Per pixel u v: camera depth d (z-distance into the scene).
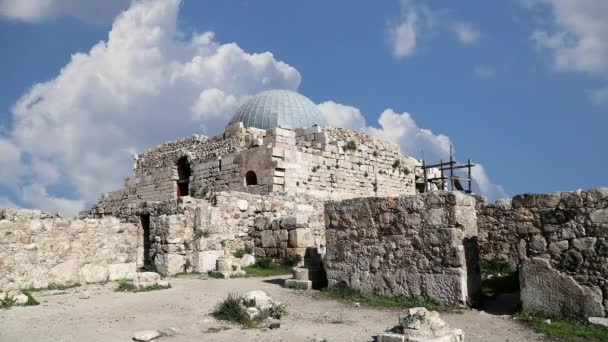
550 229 11.87
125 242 19.52
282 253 23.05
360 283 15.23
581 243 11.40
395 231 14.62
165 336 10.70
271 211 26.55
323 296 15.45
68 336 10.52
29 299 14.02
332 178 34.84
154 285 16.88
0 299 13.66
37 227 17.14
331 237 16.27
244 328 11.45
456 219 13.41
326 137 35.19
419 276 13.90
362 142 38.75
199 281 18.94
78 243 18.09
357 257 15.43
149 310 13.26
